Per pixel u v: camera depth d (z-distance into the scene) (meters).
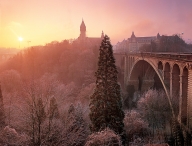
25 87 19.22
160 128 39.66
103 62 25.39
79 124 25.12
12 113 23.88
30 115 15.92
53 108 19.86
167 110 43.44
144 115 46.12
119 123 25.03
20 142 15.73
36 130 16.16
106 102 24.88
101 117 24.48
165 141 32.62
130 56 78.69
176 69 35.81
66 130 19.09
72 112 26.92
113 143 16.67
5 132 16.77
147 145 22.83
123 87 90.44
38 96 16.83
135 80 77.94
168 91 39.66
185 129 29.47
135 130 32.84
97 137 16.39
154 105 44.84
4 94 44.00
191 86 27.20
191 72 27.03
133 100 69.12
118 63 107.44
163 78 41.06
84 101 63.62
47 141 16.34
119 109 25.34
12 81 68.38
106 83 25.09
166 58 38.88
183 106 30.91
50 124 16.94
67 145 18.45
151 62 49.91
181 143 30.30
